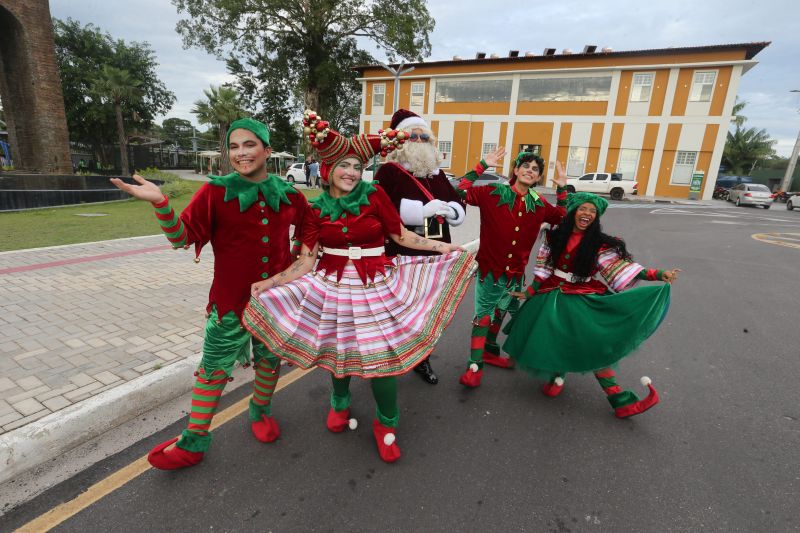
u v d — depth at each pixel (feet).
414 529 7.13
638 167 86.38
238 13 89.56
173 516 7.20
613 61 83.87
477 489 8.06
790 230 47.96
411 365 8.00
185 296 16.42
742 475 8.61
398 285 8.44
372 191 8.30
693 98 80.28
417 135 10.25
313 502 7.63
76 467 8.18
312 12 92.32
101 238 27.09
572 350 10.25
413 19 94.43
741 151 153.89
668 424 10.32
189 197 54.49
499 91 94.48
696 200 82.64
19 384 9.87
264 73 104.22
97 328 13.15
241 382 11.56
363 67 105.91
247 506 7.48
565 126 89.97
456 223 10.12
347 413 9.71
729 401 11.41
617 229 43.73
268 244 7.86
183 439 7.95
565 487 8.17
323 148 7.93
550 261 10.82
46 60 57.47
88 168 130.00
